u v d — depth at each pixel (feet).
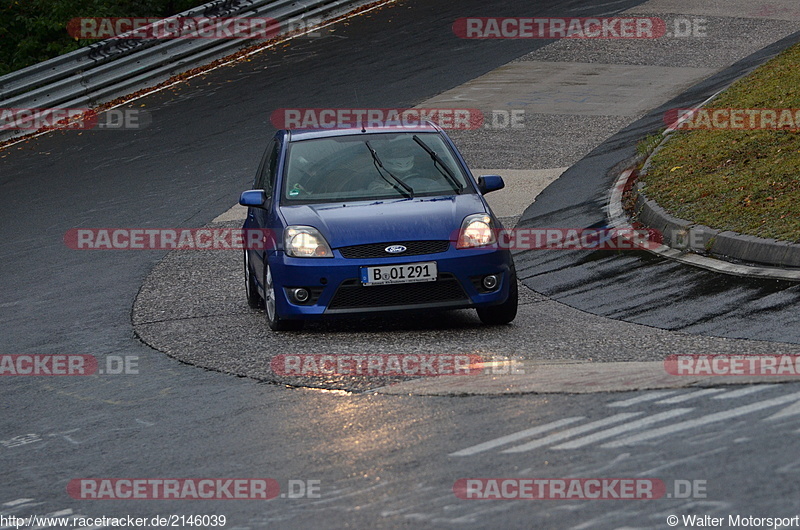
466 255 100.07
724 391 72.38
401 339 99.76
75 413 87.04
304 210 105.81
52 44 331.36
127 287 136.46
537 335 98.68
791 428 63.67
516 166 187.11
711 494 56.03
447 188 108.99
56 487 70.23
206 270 142.31
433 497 59.57
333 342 99.91
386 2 336.90
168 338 108.78
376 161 112.06
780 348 86.38
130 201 188.14
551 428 68.64
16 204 195.11
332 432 73.46
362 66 272.10
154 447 75.66
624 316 103.76
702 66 247.91
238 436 75.36
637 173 165.89
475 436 68.80
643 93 229.45
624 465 61.16
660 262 122.42
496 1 330.95
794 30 275.39
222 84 270.46
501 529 54.65
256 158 207.72
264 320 112.47
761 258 114.83
